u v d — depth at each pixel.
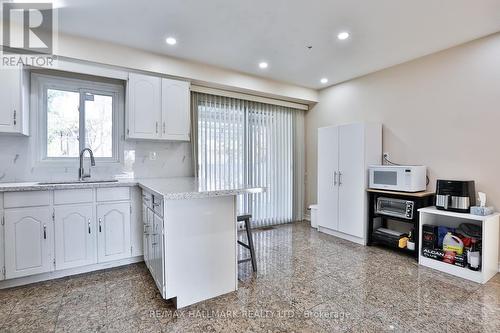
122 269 2.78
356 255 3.23
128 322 1.86
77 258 2.62
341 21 2.54
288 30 2.72
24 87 2.71
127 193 2.87
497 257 2.69
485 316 1.94
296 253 3.29
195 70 3.57
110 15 2.44
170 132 3.41
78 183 2.73
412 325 1.83
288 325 1.83
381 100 3.88
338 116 4.54
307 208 5.18
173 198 1.80
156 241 2.20
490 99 2.81
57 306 2.07
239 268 2.82
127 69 3.16
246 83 4.03
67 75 3.10
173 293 2.01
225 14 2.43
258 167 4.56
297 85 4.61
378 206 3.55
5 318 1.91
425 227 2.92
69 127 3.14
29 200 2.41
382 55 3.35
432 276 2.63
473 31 2.72
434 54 3.27
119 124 3.42
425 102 3.37
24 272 2.40
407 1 2.21
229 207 2.29
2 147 2.79
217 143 4.10
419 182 3.23
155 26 2.65
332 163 4.10
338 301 2.15
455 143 3.09
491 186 2.82
